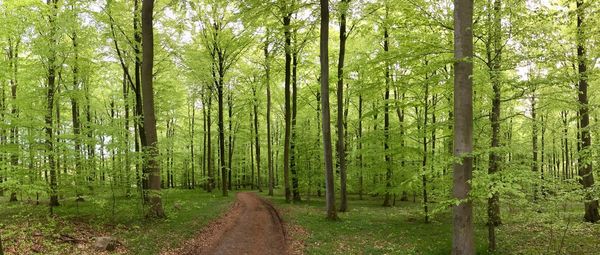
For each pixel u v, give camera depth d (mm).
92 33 18266
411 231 14008
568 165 27859
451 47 12125
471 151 9344
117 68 27781
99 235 12297
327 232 13852
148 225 14344
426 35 13109
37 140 14492
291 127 26781
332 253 11000
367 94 16484
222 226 15531
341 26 18906
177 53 21203
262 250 11648
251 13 16609
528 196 9508
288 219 16766
